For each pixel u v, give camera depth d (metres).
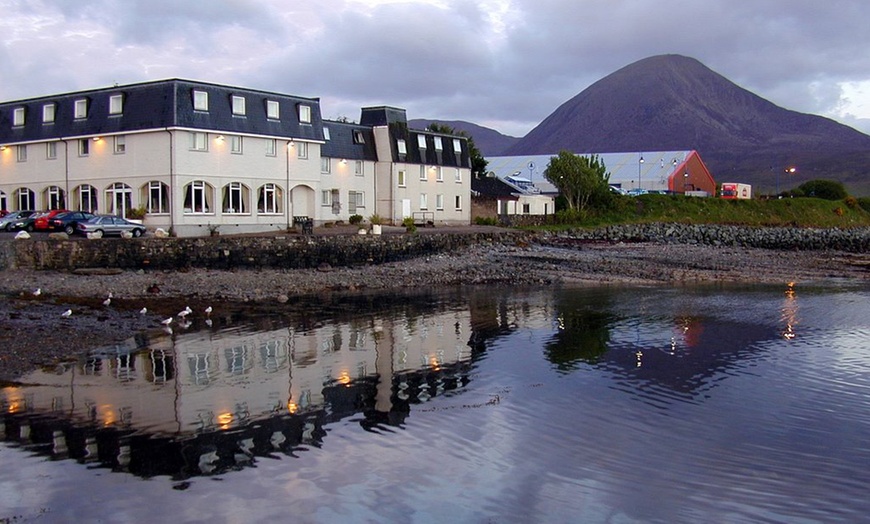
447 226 80.38
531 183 109.69
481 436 16.73
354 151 75.06
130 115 58.44
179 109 56.81
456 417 18.16
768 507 13.24
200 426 17.09
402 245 58.66
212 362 23.48
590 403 19.50
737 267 58.94
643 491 13.82
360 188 76.00
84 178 61.31
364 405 19.08
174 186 56.53
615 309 36.44
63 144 62.31
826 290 45.16
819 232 98.81
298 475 14.28
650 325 31.80
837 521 12.75
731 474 14.69
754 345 27.47
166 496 13.24
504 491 13.70
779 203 120.31
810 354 25.83
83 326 28.41
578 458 15.44
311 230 58.34
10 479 13.91
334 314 33.81
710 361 24.69
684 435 16.94
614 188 109.75
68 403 18.70
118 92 59.44
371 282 45.91
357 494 13.45
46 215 54.56
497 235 70.06
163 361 23.48
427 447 15.96
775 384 21.62
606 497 13.52
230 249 49.25
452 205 85.50
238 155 60.41
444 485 13.92
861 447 16.25
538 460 15.29
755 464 15.21
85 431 16.62
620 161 132.75
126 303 34.41
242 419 17.69
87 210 61.44
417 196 80.88
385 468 14.72
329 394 20.06
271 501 13.09
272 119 62.84
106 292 37.16
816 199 126.38
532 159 132.12
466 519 12.53
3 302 32.69
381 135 77.75
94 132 59.81
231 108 60.06
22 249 43.59
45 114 63.50
